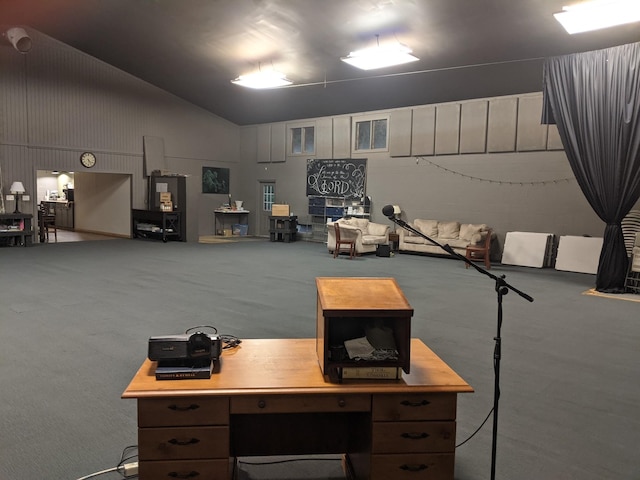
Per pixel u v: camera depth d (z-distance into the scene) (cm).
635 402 319
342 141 1288
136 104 1293
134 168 1302
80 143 1196
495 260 1044
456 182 1100
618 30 702
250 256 1012
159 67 1180
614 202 690
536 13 688
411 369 211
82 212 1498
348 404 190
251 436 232
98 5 901
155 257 963
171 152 1372
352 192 1274
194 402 185
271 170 1465
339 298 204
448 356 404
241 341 248
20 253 978
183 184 1262
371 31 819
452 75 970
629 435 272
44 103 1132
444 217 1125
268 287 675
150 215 1260
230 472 207
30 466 230
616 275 696
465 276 812
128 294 612
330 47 909
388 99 1143
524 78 923
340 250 1091
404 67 966
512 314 554
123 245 1152
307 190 1370
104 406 296
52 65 1137
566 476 230
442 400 194
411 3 712
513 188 1018
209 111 1455
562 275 859
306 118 1361
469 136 1066
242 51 995
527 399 320
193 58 1077
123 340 424
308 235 1370
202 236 1455
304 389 188
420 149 1145
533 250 961
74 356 383
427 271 860
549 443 262
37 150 1127
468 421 286
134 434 262
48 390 318
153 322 484
